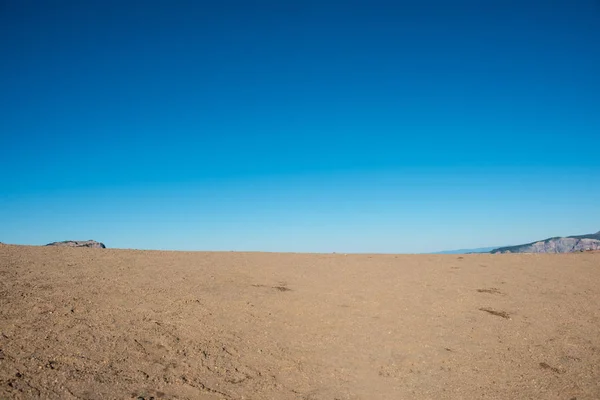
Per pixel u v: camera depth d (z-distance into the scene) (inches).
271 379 259.4
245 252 710.5
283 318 365.7
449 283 525.3
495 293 485.1
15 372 212.7
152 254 609.9
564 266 637.3
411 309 415.5
